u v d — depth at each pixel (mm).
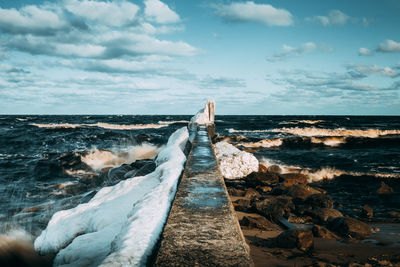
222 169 11609
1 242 5988
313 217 6527
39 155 18422
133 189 6055
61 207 8758
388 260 3777
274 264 3699
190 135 15102
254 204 6965
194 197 4340
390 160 17781
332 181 13336
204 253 2529
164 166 6906
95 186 11398
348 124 60844
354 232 5371
